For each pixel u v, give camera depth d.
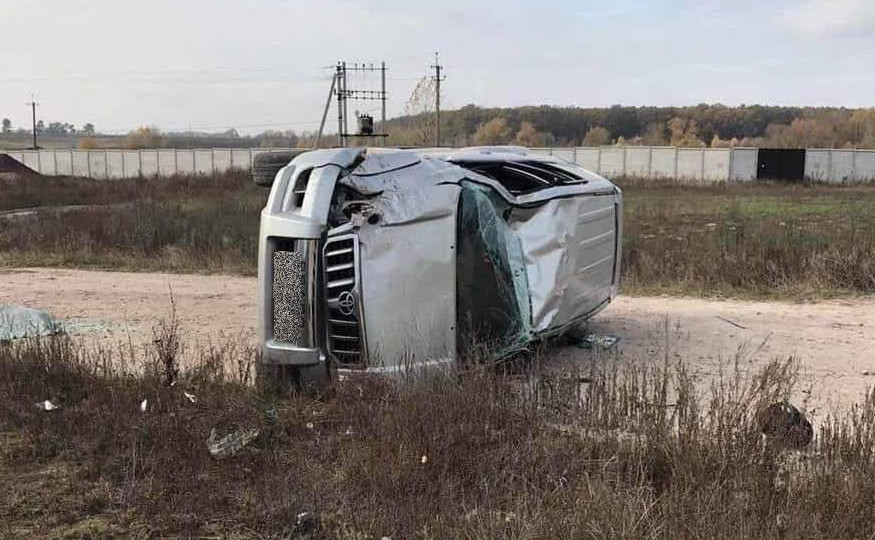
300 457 4.89
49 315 9.71
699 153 59.72
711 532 3.56
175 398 5.84
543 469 4.50
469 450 4.75
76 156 78.44
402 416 5.07
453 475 4.51
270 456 4.93
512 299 6.54
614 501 3.83
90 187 44.59
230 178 53.38
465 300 6.21
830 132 102.06
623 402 5.26
